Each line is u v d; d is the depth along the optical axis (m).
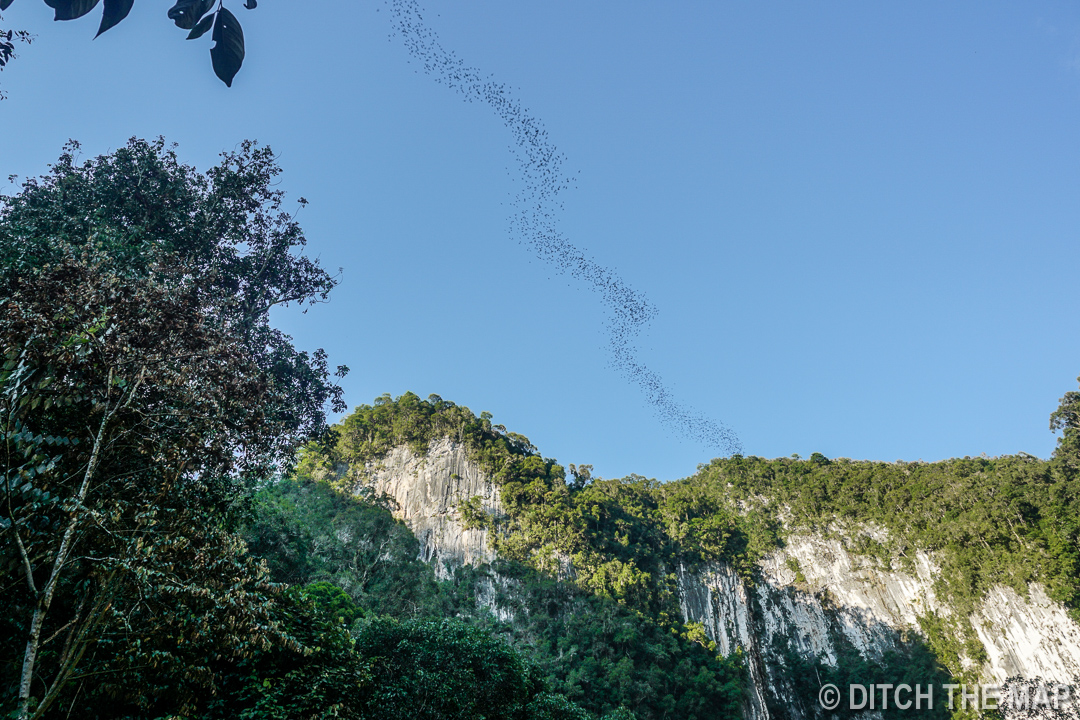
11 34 6.14
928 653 81.38
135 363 9.25
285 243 22.22
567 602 73.69
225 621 9.01
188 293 10.78
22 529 7.95
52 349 8.34
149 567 8.11
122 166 19.64
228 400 10.55
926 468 100.62
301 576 35.09
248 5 1.80
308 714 11.94
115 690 8.73
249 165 20.92
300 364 21.53
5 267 11.79
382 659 16.41
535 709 19.97
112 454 9.16
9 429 7.85
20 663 8.53
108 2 1.59
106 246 14.19
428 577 67.31
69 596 8.95
